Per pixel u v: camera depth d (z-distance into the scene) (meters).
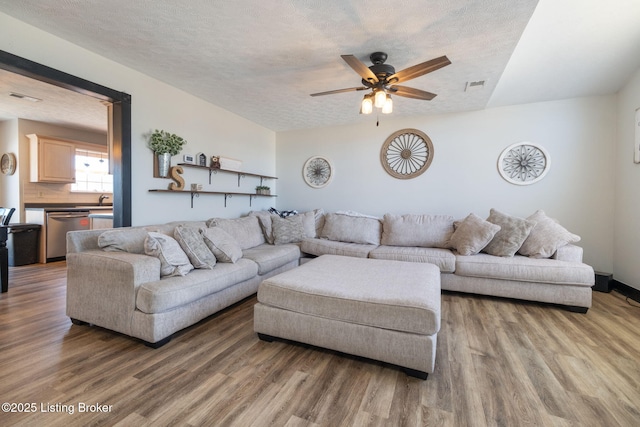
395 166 4.64
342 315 1.91
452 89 3.38
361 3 1.93
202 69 2.94
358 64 2.18
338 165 5.02
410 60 2.69
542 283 2.91
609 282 3.43
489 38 2.32
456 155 4.30
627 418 1.42
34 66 2.25
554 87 3.57
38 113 4.52
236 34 2.32
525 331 2.38
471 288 3.19
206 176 3.92
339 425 1.38
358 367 1.88
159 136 3.14
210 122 3.92
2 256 3.14
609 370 1.82
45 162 4.92
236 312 2.77
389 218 4.20
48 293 3.15
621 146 3.47
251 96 3.67
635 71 3.20
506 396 1.58
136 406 1.48
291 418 1.42
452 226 3.90
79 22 2.20
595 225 3.71
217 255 2.82
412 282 2.17
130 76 2.93
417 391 1.63
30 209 4.75
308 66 2.85
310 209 5.25
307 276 2.31
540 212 3.45
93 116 4.67
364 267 2.63
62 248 4.86
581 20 2.73
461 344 2.16
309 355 2.02
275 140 5.47
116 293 2.14
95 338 2.18
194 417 1.42
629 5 2.55
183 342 2.16
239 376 1.76
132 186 2.97
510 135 4.04
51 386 1.62
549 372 1.80
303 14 2.06
